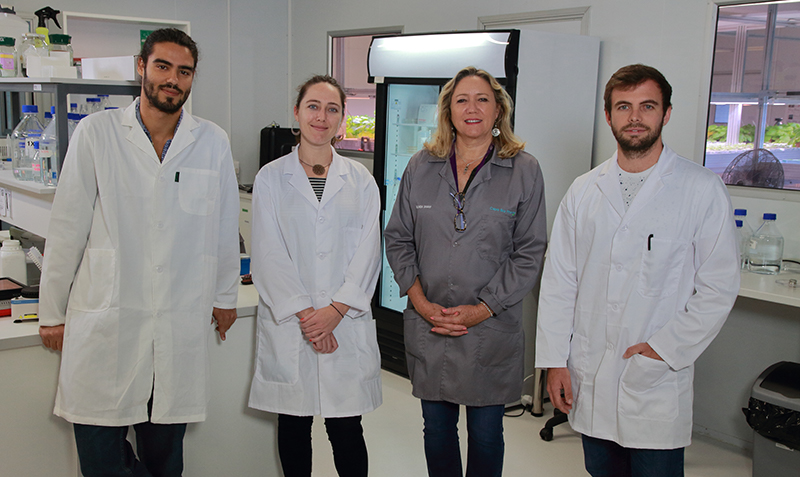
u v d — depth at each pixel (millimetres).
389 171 3750
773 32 2828
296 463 2076
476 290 1970
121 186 1690
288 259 1983
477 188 1989
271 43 5887
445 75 3262
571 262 1873
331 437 2092
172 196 1742
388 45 3512
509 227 1979
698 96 3113
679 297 1705
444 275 1989
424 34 3342
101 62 2486
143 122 1727
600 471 1844
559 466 2773
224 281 1938
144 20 5223
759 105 2910
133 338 1718
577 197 1850
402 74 3455
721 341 3104
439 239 2004
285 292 1937
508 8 3939
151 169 1718
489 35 3076
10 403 1804
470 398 1968
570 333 1866
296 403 1966
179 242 1756
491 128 2014
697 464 2869
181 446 1880
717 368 3125
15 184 2531
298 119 2033
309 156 2045
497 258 1984
